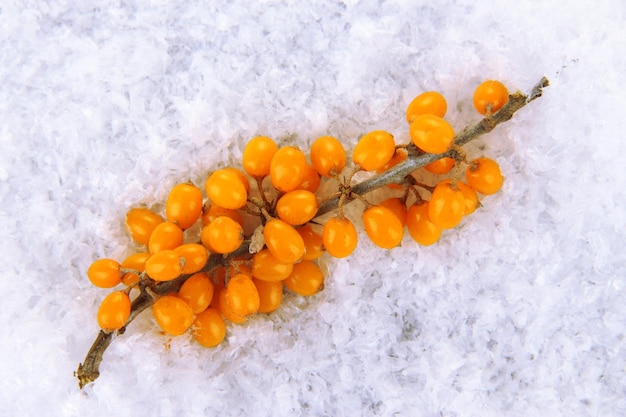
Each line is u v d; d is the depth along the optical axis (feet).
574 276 1.15
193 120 1.12
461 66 1.14
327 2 1.16
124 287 1.13
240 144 1.14
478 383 1.13
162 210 1.15
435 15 1.16
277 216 1.08
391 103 1.15
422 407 1.14
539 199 1.15
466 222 1.14
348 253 1.07
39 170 1.15
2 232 1.13
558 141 1.14
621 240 1.15
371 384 1.13
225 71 1.14
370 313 1.14
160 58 1.15
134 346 1.11
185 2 1.16
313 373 1.13
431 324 1.15
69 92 1.15
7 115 1.15
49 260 1.13
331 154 1.07
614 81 1.14
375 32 1.14
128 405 1.11
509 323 1.15
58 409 1.12
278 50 1.16
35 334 1.12
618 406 1.15
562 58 1.14
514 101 1.05
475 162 1.09
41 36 1.16
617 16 1.15
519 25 1.14
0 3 1.15
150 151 1.13
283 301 1.15
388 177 1.08
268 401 1.12
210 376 1.13
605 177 1.15
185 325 1.06
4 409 1.12
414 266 1.14
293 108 1.14
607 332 1.15
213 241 1.05
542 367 1.15
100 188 1.14
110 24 1.16
